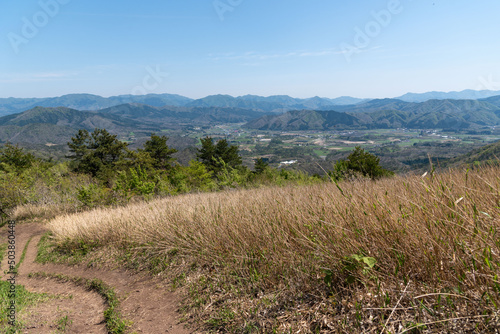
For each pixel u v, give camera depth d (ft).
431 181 8.31
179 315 10.32
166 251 16.06
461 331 4.76
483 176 8.32
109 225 24.41
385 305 5.90
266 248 10.94
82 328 11.16
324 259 8.16
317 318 7.00
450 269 5.72
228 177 59.77
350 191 10.02
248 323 8.19
